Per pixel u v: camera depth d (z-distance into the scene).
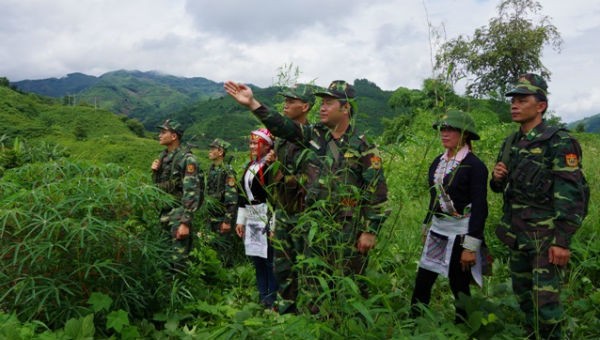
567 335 3.11
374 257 2.92
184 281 4.25
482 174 3.12
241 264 5.71
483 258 3.19
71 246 3.24
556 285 2.87
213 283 4.82
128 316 3.41
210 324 3.59
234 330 2.51
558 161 2.82
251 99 3.07
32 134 90.06
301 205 3.44
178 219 4.41
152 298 3.54
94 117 115.44
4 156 5.11
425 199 4.60
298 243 3.34
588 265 3.98
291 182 3.46
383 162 3.21
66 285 3.13
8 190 3.56
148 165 68.12
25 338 2.72
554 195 2.81
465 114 3.15
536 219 2.91
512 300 3.51
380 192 2.92
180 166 4.59
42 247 3.01
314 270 2.68
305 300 2.77
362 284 3.00
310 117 5.43
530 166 2.94
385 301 2.33
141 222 3.88
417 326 2.67
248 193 4.33
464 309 3.07
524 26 21.48
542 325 2.90
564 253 2.79
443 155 3.38
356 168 3.04
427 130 3.16
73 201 3.38
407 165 4.85
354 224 2.96
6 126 91.62
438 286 4.14
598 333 3.17
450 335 2.81
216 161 5.99
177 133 4.76
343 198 2.93
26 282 3.05
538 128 2.97
